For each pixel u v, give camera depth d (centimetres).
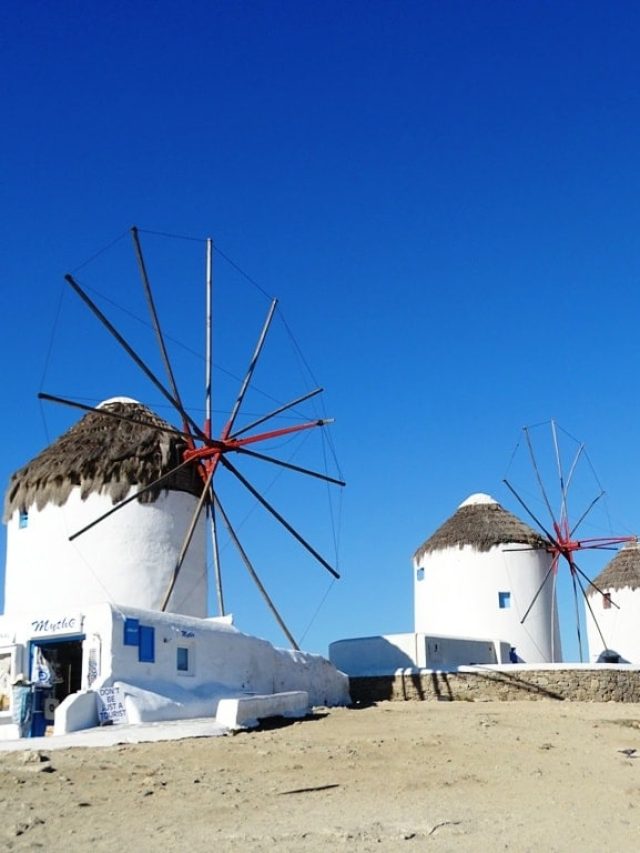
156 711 1855
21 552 2611
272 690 2341
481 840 1030
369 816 1113
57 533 2564
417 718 2048
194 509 2689
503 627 3712
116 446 2636
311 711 2127
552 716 2166
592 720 2108
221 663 2177
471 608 3750
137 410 2780
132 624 1959
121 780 1252
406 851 973
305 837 1008
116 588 2522
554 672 2927
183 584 2617
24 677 1878
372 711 2245
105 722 1814
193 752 1486
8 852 912
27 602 2556
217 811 1108
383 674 2978
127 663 1923
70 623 1958
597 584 4656
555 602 3859
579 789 1318
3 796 1126
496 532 3816
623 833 1099
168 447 2653
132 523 2570
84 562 2536
